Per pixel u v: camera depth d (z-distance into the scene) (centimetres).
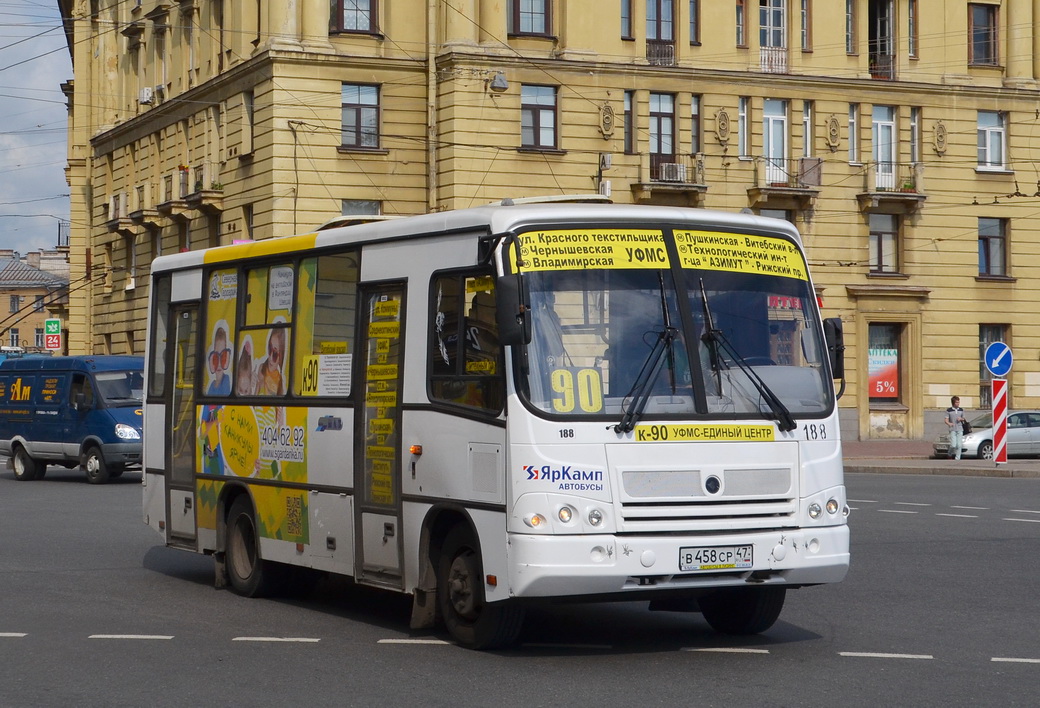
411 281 1021
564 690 828
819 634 1033
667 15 4331
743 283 966
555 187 4166
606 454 891
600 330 916
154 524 1402
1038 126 4778
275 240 1212
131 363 2848
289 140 4078
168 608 1179
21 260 11831
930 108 4650
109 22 5578
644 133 4266
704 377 929
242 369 1245
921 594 1229
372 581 1050
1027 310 4800
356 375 1074
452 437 956
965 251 4719
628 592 895
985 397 4769
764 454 930
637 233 947
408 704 791
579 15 4184
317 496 1120
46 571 1418
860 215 4588
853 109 4581
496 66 4091
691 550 895
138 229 5300
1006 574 1356
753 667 902
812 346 982
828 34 4525
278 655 950
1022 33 4769
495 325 921
